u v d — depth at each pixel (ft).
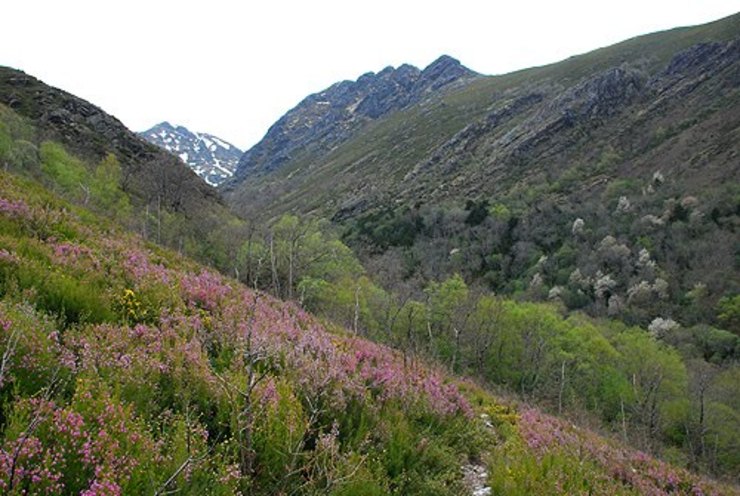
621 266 328.49
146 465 13.82
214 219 220.02
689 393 170.19
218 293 36.78
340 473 17.87
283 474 17.53
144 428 15.94
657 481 38.11
